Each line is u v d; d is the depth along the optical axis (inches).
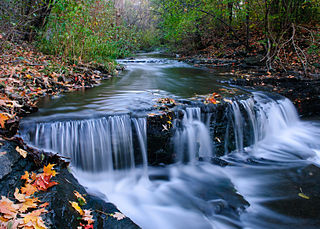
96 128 138.0
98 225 82.1
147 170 153.9
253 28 601.0
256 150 198.4
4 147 98.4
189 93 214.1
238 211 117.5
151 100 184.4
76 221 79.4
